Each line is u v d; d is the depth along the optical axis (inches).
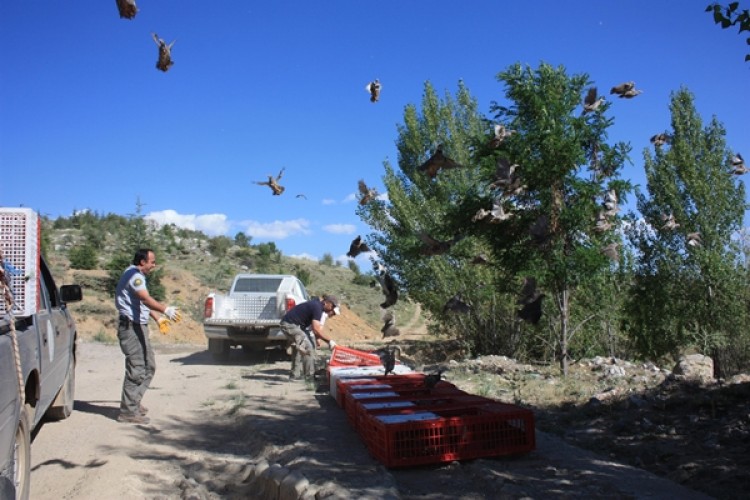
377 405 257.1
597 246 432.8
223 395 382.3
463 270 646.5
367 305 1943.9
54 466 227.5
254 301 581.9
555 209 430.3
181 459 242.8
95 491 194.5
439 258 665.0
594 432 285.4
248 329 564.4
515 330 660.7
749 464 217.5
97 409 337.1
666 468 228.5
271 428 284.0
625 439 269.6
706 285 801.6
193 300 1328.7
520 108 452.1
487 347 672.4
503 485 193.9
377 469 215.8
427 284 693.9
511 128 449.7
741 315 800.9
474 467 216.4
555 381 427.5
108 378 470.6
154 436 279.4
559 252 437.7
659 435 268.1
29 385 212.1
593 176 442.9
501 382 428.5
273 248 2561.5
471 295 647.8
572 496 184.7
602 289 561.6
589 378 443.2
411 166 743.1
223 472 230.8
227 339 577.6
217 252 2169.0
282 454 241.6
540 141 427.2
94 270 1412.4
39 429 285.0
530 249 440.8
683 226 808.9
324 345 856.3
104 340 896.3
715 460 226.1
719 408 293.6
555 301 548.7
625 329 814.5
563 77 448.1
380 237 719.7
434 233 501.4
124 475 209.9
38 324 226.1
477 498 189.9
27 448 183.6
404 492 196.9
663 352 827.4
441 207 656.4
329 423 295.1
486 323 674.2
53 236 1961.1
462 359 668.1
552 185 432.5
